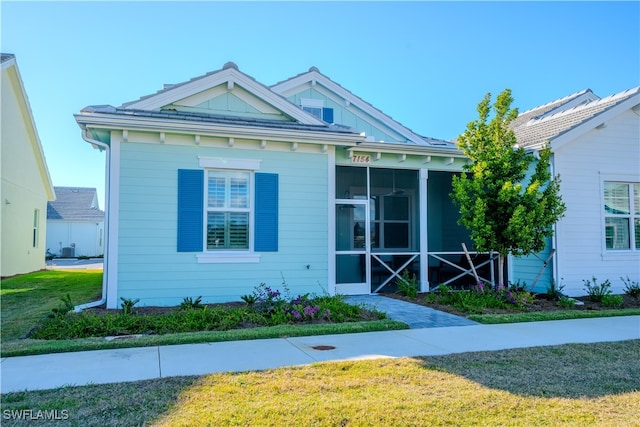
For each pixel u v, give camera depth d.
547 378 4.70
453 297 9.82
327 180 10.48
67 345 5.79
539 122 13.88
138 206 9.09
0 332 6.84
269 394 4.14
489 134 9.80
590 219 11.42
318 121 10.88
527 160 9.79
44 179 20.52
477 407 3.88
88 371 4.83
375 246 13.71
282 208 10.12
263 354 5.59
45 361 5.23
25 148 17.91
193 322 7.19
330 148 10.55
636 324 7.76
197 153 9.52
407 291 10.80
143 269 9.05
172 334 6.58
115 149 9.01
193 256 9.37
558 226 11.03
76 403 3.87
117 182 8.98
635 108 11.88
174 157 9.37
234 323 7.31
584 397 4.15
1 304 9.50
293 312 7.80
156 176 9.23
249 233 9.88
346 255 11.99
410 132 16.41
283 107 10.74
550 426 3.54
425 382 4.52
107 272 8.86
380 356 5.52
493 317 8.09
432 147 11.45
